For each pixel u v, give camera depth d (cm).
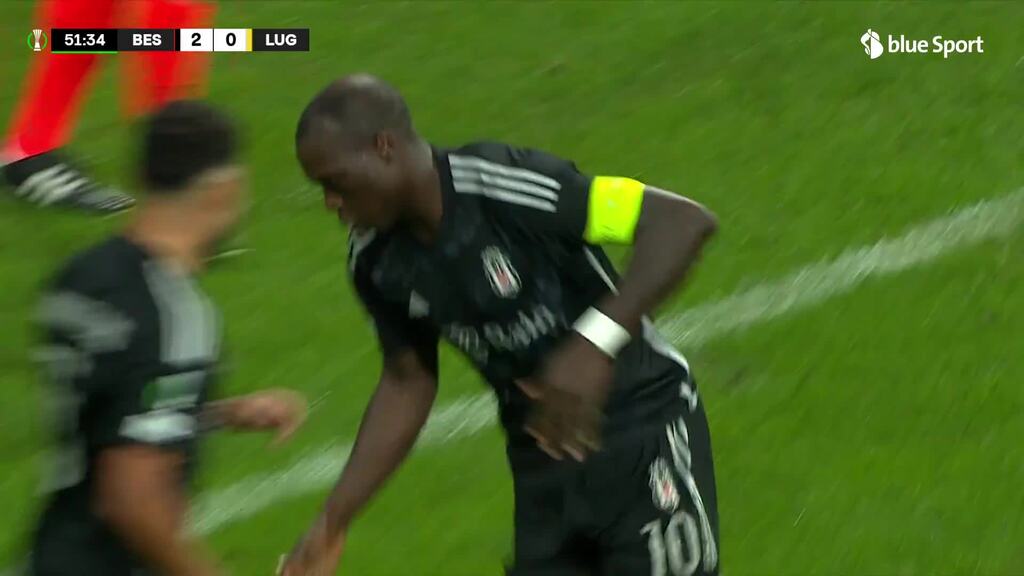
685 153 2666
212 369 998
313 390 1953
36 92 2394
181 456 984
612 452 1153
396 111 1033
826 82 2936
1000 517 1644
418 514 1678
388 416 1217
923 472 1736
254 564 1600
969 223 2377
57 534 992
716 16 3244
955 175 2548
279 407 1158
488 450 1803
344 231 2378
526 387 1072
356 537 1634
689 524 1185
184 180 975
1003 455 1761
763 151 2664
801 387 1927
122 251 962
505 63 3048
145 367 945
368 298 1165
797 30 3159
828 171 2577
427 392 1227
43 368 1032
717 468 1755
